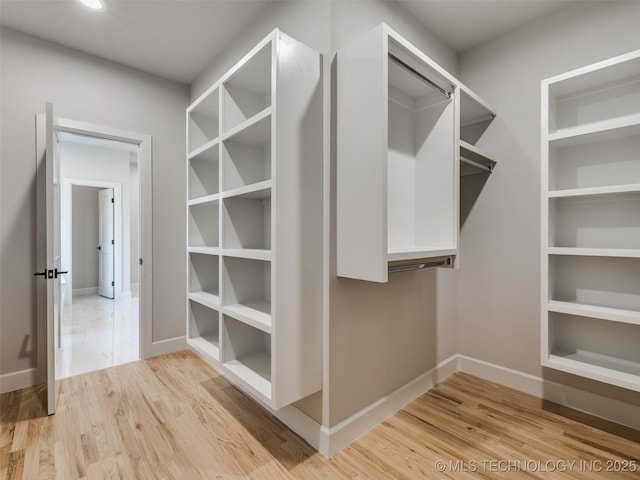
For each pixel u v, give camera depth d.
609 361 1.74
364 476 1.37
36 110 2.27
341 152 1.48
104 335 3.40
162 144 2.83
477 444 1.57
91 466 1.42
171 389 2.14
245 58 1.57
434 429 1.69
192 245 2.17
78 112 2.42
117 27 2.18
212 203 2.09
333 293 1.53
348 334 1.60
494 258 2.25
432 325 2.20
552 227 1.82
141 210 2.72
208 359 1.92
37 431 1.68
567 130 1.74
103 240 5.75
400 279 1.93
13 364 2.20
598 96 1.78
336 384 1.54
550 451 1.52
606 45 1.79
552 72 1.98
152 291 2.75
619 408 1.75
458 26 2.12
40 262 2.29
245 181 1.87
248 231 1.88
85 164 5.04
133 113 2.68
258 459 1.47
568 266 1.92
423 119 1.81
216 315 2.28
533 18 2.04
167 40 2.32
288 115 1.40
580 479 1.34
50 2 1.94
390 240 1.71
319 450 1.53
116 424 1.74
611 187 1.54
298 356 1.45
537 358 2.05
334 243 1.52
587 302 1.83
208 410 1.88
